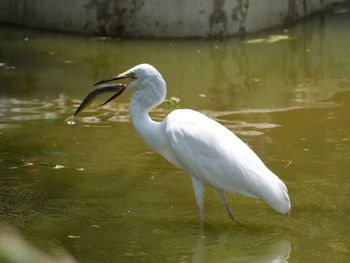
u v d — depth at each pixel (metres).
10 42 17.31
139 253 8.00
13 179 10.02
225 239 8.39
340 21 19.42
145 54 16.48
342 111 12.84
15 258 3.75
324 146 11.23
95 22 17.89
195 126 8.61
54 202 9.33
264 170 8.45
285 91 14.08
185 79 14.81
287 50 16.94
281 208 8.23
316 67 15.70
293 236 8.46
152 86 8.80
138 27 17.69
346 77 14.99
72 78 14.76
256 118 12.55
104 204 9.30
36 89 14.05
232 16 17.80
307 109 12.97
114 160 10.73
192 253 8.02
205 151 8.48
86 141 11.45
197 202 8.73
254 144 11.32
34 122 12.27
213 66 15.70
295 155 10.88
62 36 17.86
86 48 16.92
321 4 20.38
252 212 9.17
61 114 12.69
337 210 9.11
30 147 11.19
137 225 8.73
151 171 10.37
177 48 16.97
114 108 13.07
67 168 10.42
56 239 8.30
